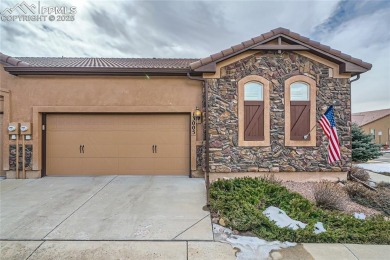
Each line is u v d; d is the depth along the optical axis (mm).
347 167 7863
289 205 5207
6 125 8242
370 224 4418
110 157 8812
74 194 6551
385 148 29156
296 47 7664
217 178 7801
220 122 7848
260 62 7910
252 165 7844
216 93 7867
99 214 5156
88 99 8508
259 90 8039
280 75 7938
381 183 7719
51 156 8688
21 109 8352
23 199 6125
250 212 4707
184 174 8898
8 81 8281
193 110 8625
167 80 8625
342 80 7973
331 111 6961
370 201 6000
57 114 8656
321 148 7910
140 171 8852
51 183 7656
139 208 5535
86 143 8750
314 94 7934
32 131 8320
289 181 7867
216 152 7809
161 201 6031
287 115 7902
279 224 4414
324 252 3682
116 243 3949
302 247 3828
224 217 4738
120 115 8812
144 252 3688
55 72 8133
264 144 7863
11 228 4441
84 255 3586
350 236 4027
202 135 8633
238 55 7848
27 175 8305
